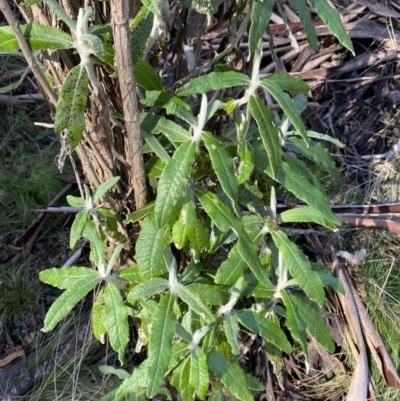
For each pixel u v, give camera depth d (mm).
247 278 792
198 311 653
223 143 747
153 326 637
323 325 781
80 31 527
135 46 568
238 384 717
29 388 1070
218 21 1131
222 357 724
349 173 1351
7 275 1232
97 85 568
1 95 1570
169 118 767
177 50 706
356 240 1210
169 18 577
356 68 1522
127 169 723
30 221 1332
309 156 829
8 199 1364
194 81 633
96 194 670
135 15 610
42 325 1167
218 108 664
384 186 1308
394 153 1354
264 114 625
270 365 1088
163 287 674
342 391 1059
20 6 588
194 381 684
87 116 647
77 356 1082
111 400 868
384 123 1445
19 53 630
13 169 1443
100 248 708
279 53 1559
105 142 654
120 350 682
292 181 709
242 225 667
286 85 682
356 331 1032
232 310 740
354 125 1456
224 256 1078
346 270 1141
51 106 663
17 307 1185
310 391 1069
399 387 989
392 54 1506
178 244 650
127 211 794
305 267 728
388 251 1203
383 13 1535
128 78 546
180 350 707
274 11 1597
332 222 719
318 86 1518
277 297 805
